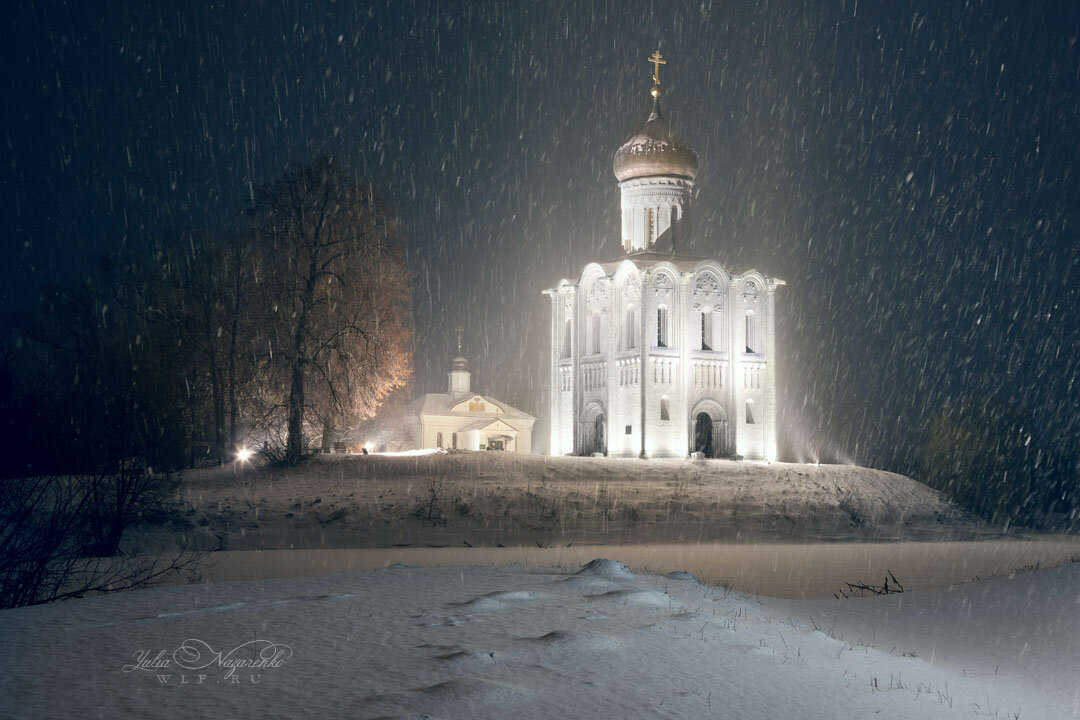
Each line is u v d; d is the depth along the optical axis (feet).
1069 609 73.56
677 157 264.31
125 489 103.76
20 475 98.12
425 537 152.87
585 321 266.57
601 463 210.18
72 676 36.17
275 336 200.54
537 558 119.75
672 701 36.37
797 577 105.91
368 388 208.23
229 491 168.14
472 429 392.88
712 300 255.91
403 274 221.05
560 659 40.19
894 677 46.19
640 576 65.00
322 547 140.36
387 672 37.14
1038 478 276.82
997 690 48.11
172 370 198.59
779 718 36.32
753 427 256.93
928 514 208.85
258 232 206.49
